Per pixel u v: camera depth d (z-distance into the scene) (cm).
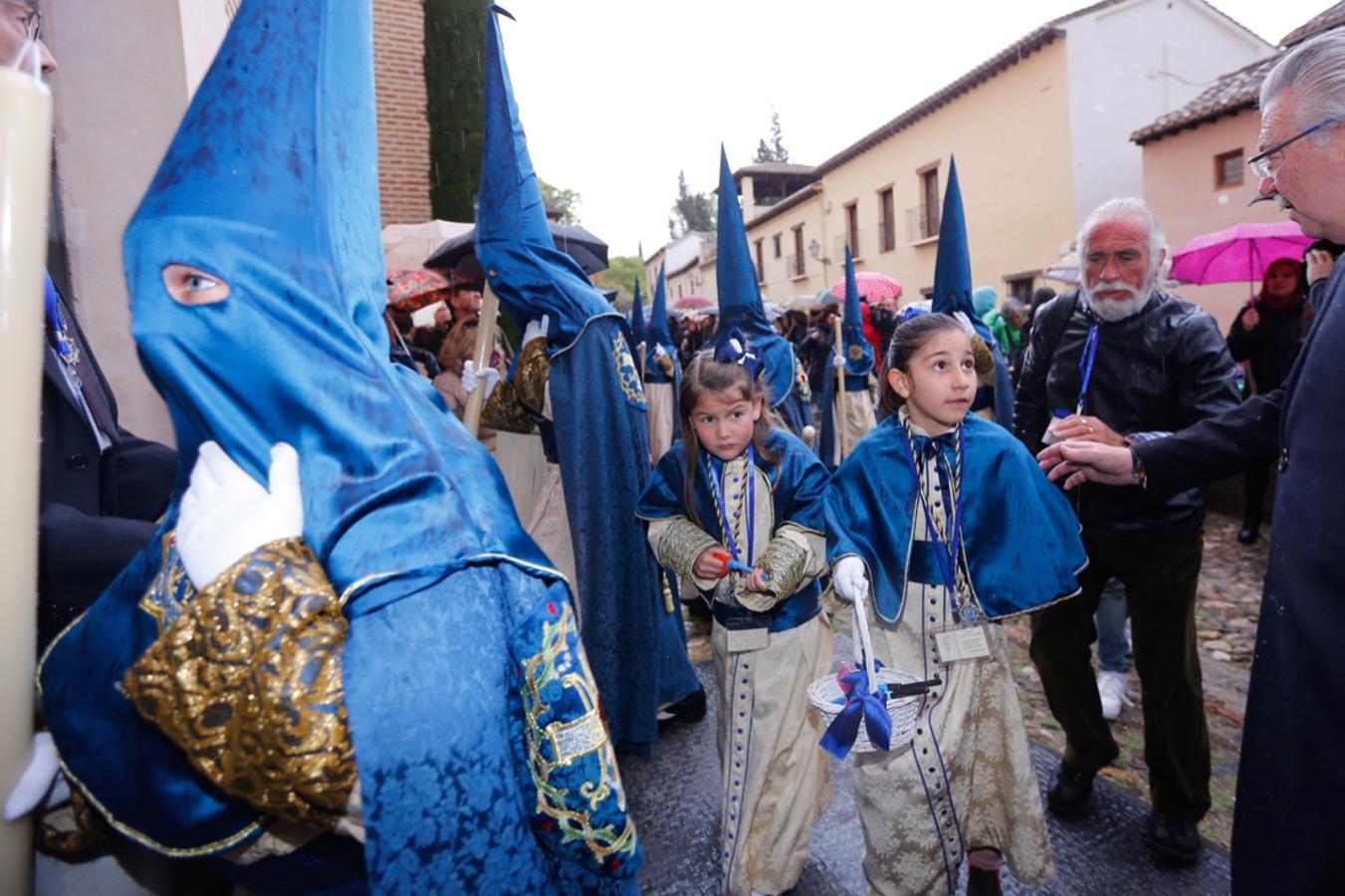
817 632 228
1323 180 138
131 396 258
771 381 394
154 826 89
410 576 84
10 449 73
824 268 2589
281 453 85
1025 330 728
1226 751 309
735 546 222
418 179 1001
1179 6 1462
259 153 86
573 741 94
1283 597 136
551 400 293
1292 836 133
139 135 255
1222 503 672
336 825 84
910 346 202
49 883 111
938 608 202
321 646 79
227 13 348
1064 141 1466
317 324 86
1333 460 129
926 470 207
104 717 90
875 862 196
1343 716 126
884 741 161
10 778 79
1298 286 574
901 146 2028
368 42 101
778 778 220
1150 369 242
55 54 246
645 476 306
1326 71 135
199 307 83
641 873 247
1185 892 227
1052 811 264
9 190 69
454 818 84
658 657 307
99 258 253
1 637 76
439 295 618
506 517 98
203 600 79
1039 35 1454
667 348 623
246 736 77
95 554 117
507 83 284
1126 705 342
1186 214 1231
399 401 91
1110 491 239
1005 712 203
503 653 93
